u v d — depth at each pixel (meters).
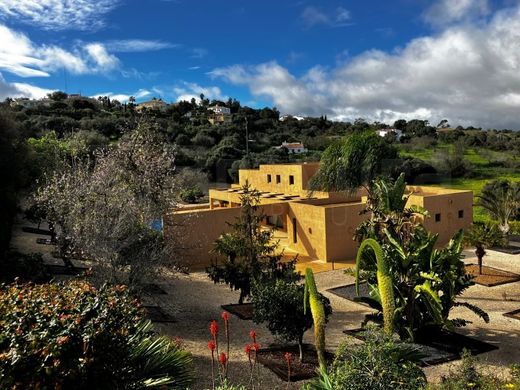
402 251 13.15
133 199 16.58
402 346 6.65
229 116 97.94
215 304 17.83
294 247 27.67
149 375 6.96
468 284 14.11
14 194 21.80
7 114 23.27
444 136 81.62
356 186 24.05
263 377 11.09
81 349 5.47
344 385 5.65
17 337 5.32
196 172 55.31
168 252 15.52
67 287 7.22
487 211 36.72
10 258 18.47
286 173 34.00
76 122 60.22
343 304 17.95
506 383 8.22
